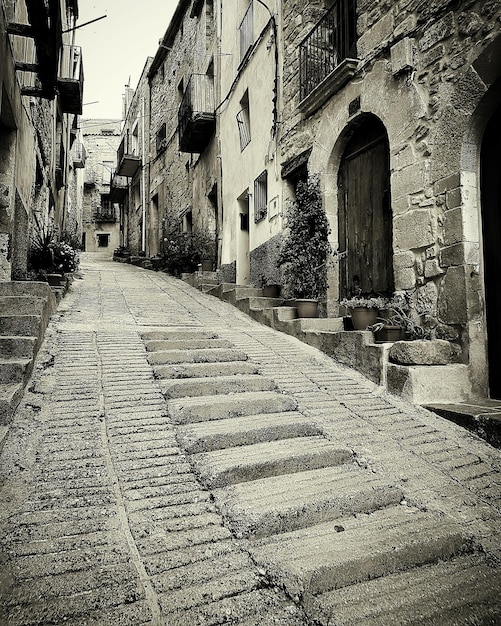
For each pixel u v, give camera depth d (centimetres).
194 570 164
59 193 1344
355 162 583
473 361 367
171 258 1216
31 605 143
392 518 205
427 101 422
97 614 142
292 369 412
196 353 404
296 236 633
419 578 170
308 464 245
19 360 311
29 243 670
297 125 696
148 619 142
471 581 169
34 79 673
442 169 400
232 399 313
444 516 209
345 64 532
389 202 519
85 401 296
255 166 866
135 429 265
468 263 375
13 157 520
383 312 454
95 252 3100
